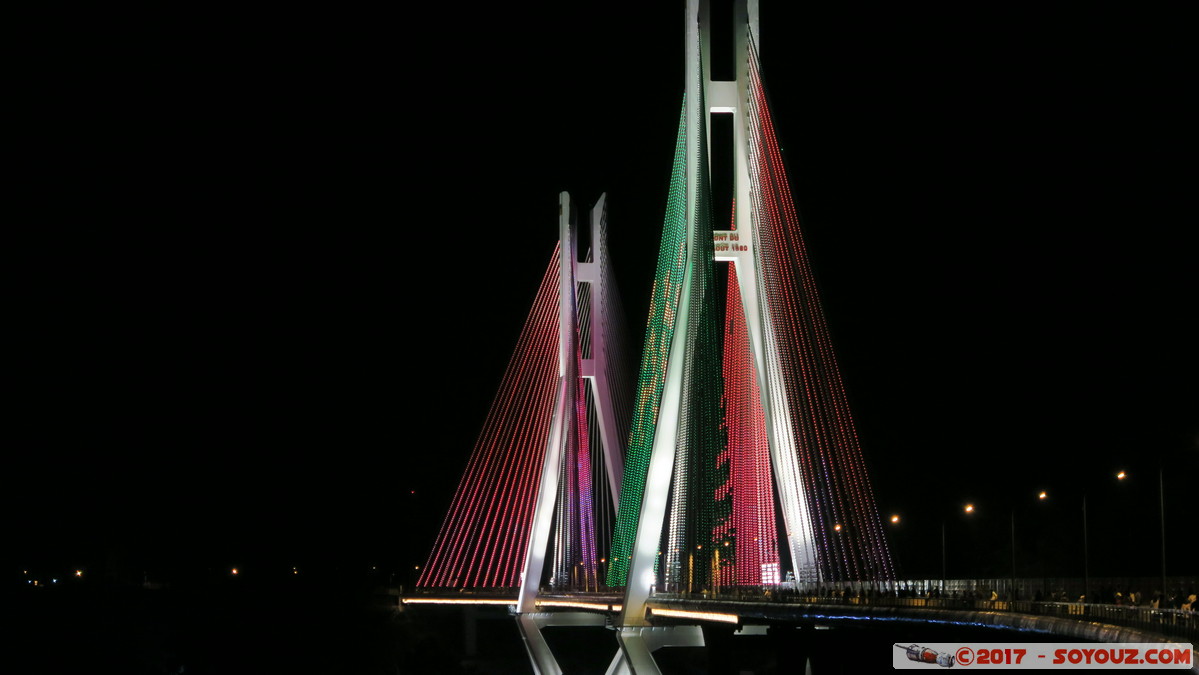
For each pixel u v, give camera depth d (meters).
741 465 64.81
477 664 105.38
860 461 59.62
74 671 112.00
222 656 113.56
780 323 59.28
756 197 61.44
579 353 86.88
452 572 107.00
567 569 87.69
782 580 70.94
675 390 59.41
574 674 105.44
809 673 52.59
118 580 131.12
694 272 59.44
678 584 62.50
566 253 86.81
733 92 62.38
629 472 66.81
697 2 61.31
